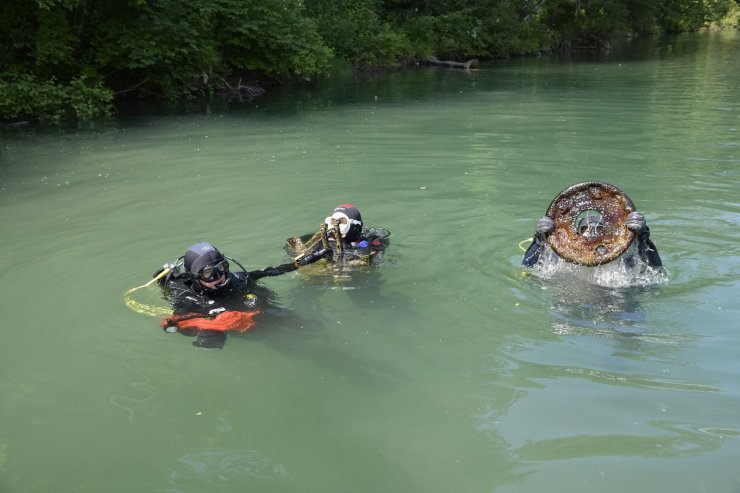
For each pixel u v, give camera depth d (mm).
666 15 49656
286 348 4219
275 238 6250
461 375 3854
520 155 9656
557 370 3871
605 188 5191
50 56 15125
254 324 4473
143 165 9602
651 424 3318
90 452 3229
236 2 18969
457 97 17047
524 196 7480
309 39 21016
